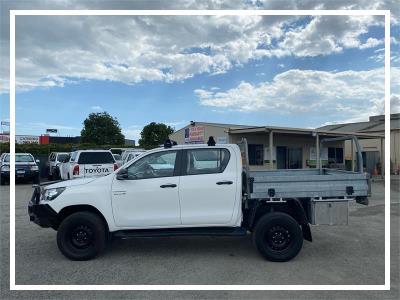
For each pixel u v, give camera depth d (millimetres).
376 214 11219
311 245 7512
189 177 6609
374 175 29297
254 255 6793
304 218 6547
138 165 6711
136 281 5500
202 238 8031
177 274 5797
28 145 34875
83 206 6645
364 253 6953
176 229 6605
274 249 6426
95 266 6180
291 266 6184
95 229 6473
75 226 6484
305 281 5512
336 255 6816
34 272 5902
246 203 6637
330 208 6512
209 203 6551
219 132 26406
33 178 21234
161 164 6711
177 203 6539
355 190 6516
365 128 36000
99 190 6566
